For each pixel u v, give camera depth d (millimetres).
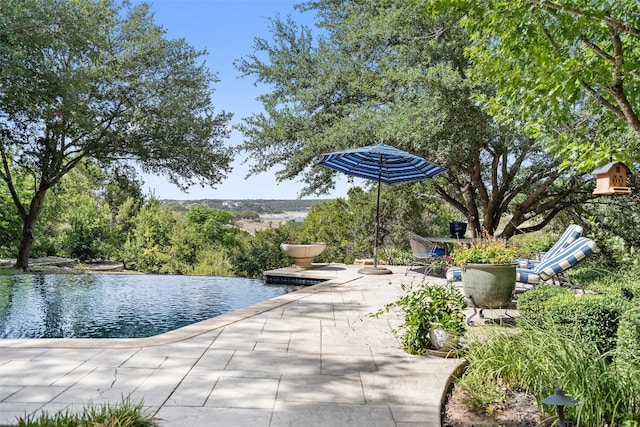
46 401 2832
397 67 10312
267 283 10500
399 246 15070
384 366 3641
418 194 15117
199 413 2711
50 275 12141
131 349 3973
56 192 16641
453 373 3402
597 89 3332
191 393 3014
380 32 10305
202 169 14797
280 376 3373
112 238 20172
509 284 4977
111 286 10562
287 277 10219
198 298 8930
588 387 2639
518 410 2861
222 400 2910
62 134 13609
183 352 3906
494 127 9398
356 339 4418
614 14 3039
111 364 3562
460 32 9594
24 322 6676
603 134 3977
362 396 3018
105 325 6555
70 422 2334
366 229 15742
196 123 14359
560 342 3221
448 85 8781
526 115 3979
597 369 2816
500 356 3332
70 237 18750
